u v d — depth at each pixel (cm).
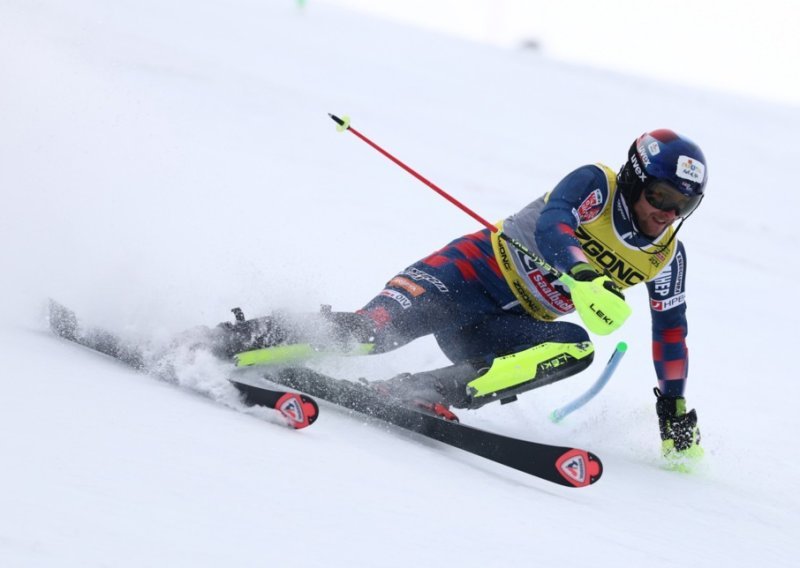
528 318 1456
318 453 983
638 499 1184
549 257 1316
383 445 1112
